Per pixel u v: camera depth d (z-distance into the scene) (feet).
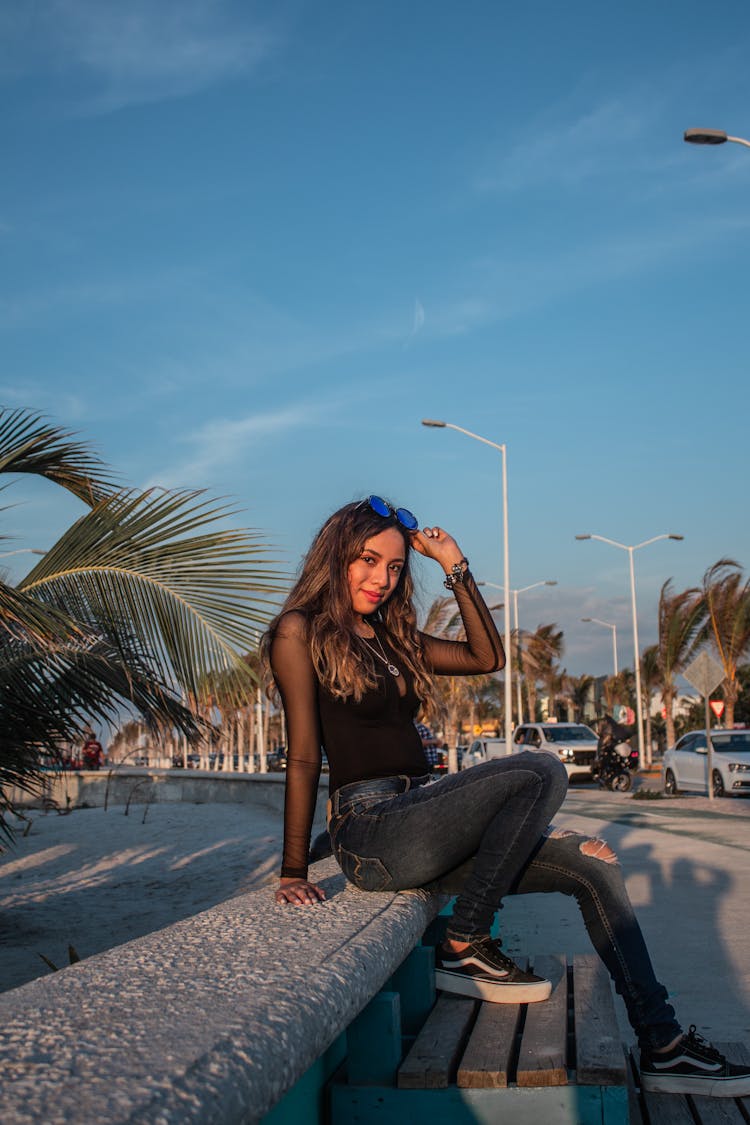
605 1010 8.68
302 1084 6.98
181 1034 4.50
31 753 21.90
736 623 110.93
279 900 8.49
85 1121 3.42
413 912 8.33
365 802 9.16
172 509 20.01
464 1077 7.33
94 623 20.53
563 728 94.89
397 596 10.38
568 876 9.34
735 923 22.43
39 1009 4.91
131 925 28.86
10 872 41.70
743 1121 8.34
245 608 20.30
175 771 78.48
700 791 77.51
